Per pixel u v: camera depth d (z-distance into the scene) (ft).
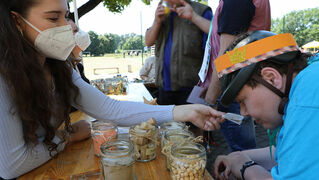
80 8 15.98
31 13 3.41
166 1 7.61
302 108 2.11
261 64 2.56
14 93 3.28
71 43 3.83
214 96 6.04
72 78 4.75
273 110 2.64
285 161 2.25
